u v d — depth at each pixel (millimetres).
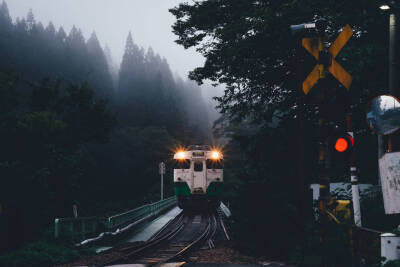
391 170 6234
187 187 28406
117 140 86938
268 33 14906
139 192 82438
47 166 22109
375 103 6684
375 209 11359
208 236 18734
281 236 11281
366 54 12664
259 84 18234
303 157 10242
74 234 14719
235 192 12875
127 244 16750
